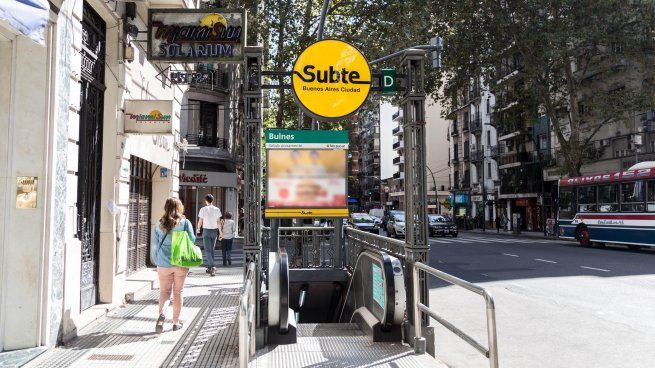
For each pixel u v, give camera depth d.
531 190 44.75
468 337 4.15
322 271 11.11
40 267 5.31
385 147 98.25
